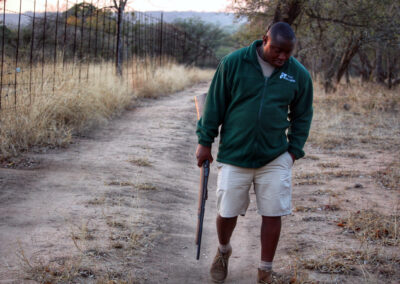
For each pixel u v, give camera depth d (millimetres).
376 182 5273
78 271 2789
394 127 9000
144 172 5293
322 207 4375
